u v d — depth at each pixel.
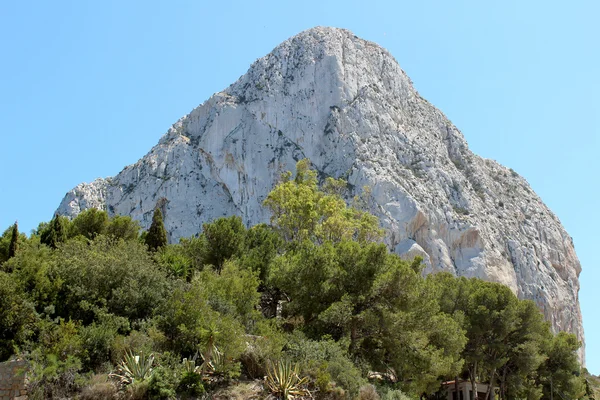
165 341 32.38
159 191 154.25
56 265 35.88
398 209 131.38
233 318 35.28
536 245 153.25
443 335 43.81
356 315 38.44
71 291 34.12
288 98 159.25
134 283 35.41
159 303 35.78
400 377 40.53
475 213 143.75
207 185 155.12
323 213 65.56
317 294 40.53
